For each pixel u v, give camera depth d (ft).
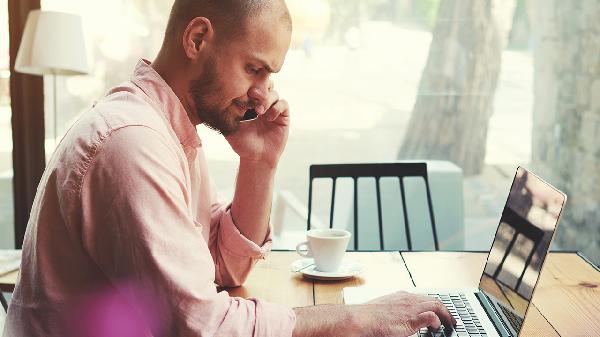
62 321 3.66
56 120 11.48
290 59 11.19
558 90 11.04
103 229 3.49
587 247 11.05
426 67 11.16
